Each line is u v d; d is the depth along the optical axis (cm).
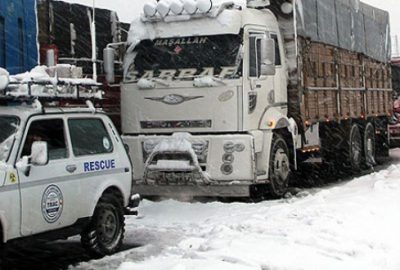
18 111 783
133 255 872
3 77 762
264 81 1254
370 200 1156
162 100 1229
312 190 1455
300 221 988
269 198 1283
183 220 1119
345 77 1709
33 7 1159
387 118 2170
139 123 1246
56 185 786
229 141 1179
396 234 938
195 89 1208
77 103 891
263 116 1248
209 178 1184
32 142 777
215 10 1216
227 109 1192
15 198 726
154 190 1242
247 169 1177
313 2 1470
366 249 844
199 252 815
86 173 839
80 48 1345
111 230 891
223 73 1201
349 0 1766
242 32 1210
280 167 1298
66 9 1312
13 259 877
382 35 2112
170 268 733
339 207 1080
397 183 1349
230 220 1074
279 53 1327
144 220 1122
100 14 1424
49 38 1251
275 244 844
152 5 1251
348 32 1745
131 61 1267
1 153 742
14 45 1102
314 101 1465
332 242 862
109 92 1312
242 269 735
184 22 1236
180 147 1190
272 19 1321
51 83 820
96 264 830
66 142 823
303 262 770
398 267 795
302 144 1405
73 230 817
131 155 1234
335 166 1750
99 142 887
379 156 2200
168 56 1243
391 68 2338
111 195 896
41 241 772
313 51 1465
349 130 1753
